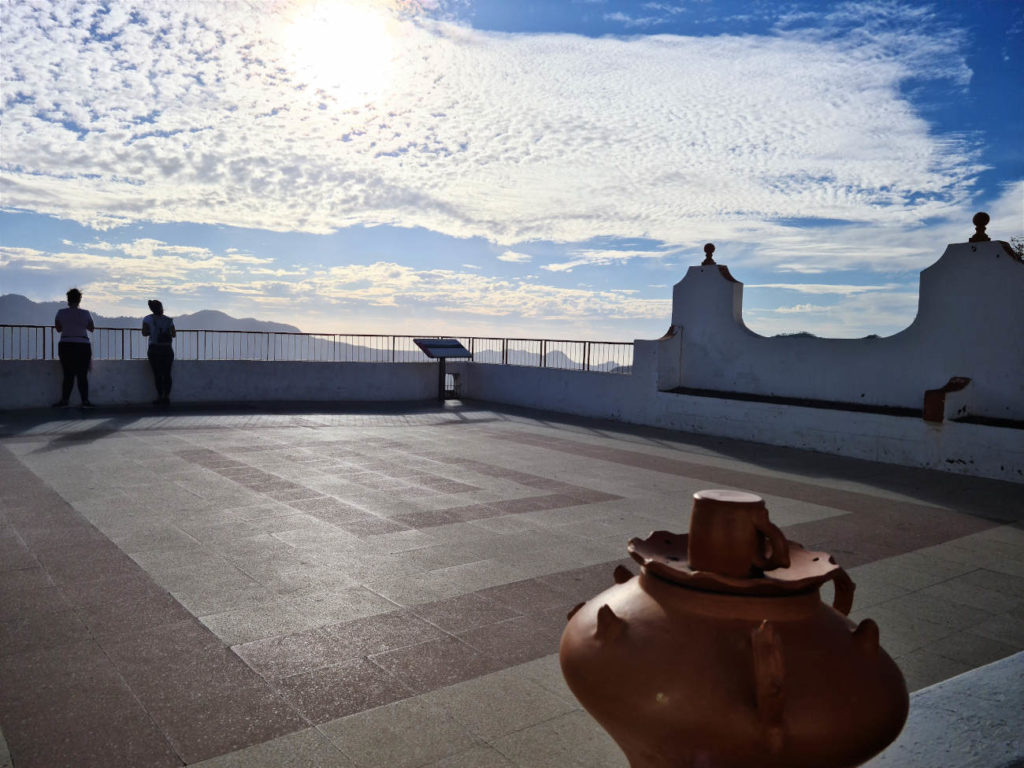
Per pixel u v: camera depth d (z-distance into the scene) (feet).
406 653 12.66
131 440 34.17
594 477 28.94
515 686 11.51
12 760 9.17
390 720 10.39
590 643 4.72
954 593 16.60
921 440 32.68
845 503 25.59
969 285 33.94
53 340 45.24
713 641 4.28
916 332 36.06
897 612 15.35
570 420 47.55
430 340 56.65
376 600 15.16
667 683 4.19
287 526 20.53
